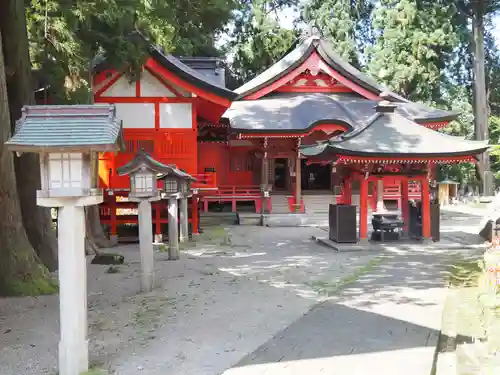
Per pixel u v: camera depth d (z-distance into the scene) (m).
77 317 5.39
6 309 8.36
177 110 19.08
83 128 5.29
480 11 33.94
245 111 26.59
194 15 18.47
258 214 24.34
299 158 24.97
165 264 12.55
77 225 5.40
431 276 10.90
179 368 5.61
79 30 12.74
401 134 15.32
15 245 9.58
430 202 16.48
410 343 6.36
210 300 8.77
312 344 6.36
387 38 33.34
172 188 13.21
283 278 10.77
